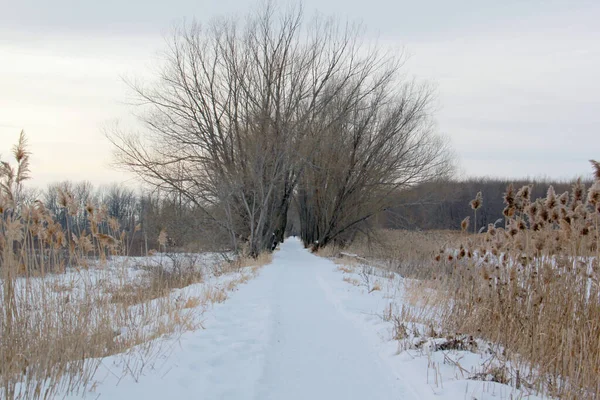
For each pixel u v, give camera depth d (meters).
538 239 7.66
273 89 26.27
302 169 29.09
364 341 7.61
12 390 4.05
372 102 30.11
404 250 25.55
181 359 6.07
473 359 6.07
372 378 5.78
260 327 8.36
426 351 6.43
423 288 11.36
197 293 11.62
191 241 24.06
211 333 7.68
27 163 6.12
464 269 9.66
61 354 5.14
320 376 5.85
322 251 32.09
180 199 24.45
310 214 39.50
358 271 18.09
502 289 7.73
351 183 31.09
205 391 5.10
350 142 30.66
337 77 29.67
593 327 5.83
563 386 4.97
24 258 6.20
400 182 31.19
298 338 7.78
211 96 25.36
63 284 7.03
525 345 6.16
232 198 26.47
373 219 32.12
